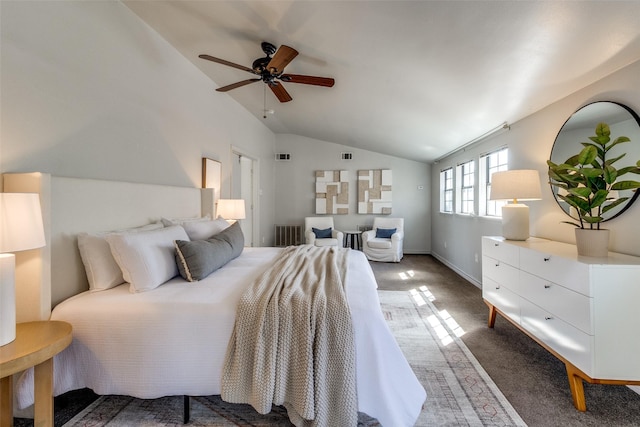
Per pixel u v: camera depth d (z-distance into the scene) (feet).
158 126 8.80
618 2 4.43
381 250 18.76
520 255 7.19
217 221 9.37
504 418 5.06
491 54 6.50
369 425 4.95
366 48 7.58
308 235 19.33
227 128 13.67
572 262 5.44
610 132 6.24
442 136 14.01
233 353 4.59
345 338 4.38
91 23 6.54
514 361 6.88
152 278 5.64
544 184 8.71
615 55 5.70
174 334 4.71
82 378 4.80
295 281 5.63
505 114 9.63
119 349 4.75
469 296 11.75
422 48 6.96
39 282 4.90
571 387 5.48
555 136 8.25
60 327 4.52
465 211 15.70
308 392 4.19
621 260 5.35
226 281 6.13
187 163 10.33
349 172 22.40
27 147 5.28
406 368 4.62
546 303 6.21
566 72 6.56
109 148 7.03
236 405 5.45
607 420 5.03
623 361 4.97
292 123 18.71
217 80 12.10
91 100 6.56
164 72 9.04
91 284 5.72
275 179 22.67
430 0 5.31
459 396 5.62
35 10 5.38
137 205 7.57
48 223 5.01
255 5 6.79
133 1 7.32
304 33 7.53
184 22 8.05
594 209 6.56
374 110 12.50
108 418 5.07
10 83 5.02
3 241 3.93
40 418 4.23
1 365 3.45
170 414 5.18
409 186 22.12
